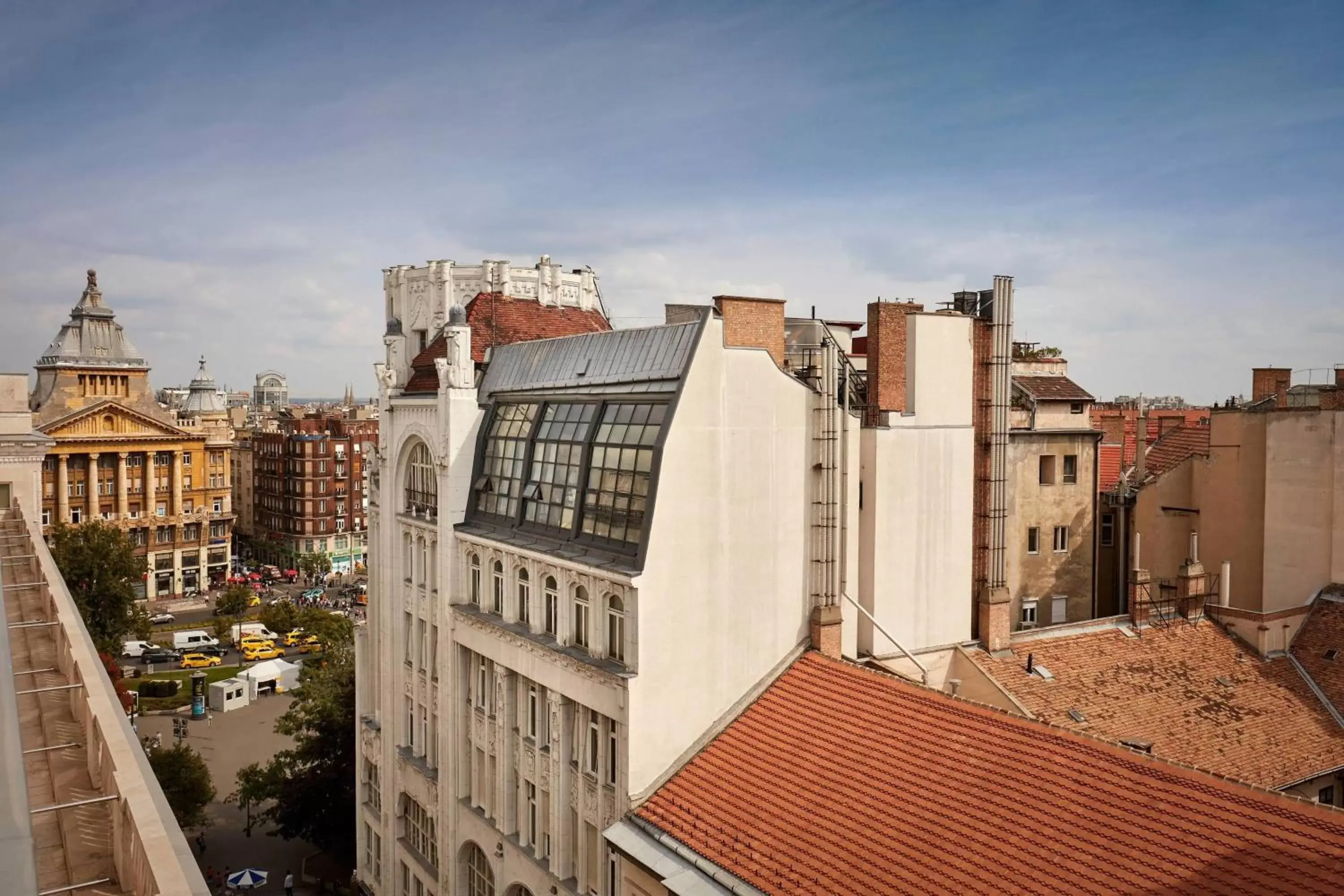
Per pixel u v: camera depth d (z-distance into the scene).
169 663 106.62
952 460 35.69
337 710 55.84
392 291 51.94
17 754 10.94
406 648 43.72
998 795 23.55
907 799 24.61
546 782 32.38
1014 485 43.75
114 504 136.62
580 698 29.98
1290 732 34.69
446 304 48.03
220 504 150.75
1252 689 36.66
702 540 29.31
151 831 11.69
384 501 44.84
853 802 25.17
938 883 21.95
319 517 164.62
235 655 111.50
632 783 28.02
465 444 37.97
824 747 27.45
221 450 150.62
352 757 55.25
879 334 34.72
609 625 29.64
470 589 37.50
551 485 33.62
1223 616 40.00
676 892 24.56
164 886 10.33
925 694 27.69
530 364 37.88
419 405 40.78
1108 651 37.22
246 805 62.22
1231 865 19.62
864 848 23.67
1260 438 42.38
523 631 33.19
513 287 48.53
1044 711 33.34
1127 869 20.42
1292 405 49.69
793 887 23.39
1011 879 21.30
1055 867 21.16
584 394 33.53
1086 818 21.98
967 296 38.62
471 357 38.34
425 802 40.91
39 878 12.58
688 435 28.83
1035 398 45.72
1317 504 40.06
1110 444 59.25
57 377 132.12
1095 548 46.25
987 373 36.78
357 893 52.12
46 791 15.32
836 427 32.06
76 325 135.38
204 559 146.38
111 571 79.50
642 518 28.72
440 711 38.81
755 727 29.38
